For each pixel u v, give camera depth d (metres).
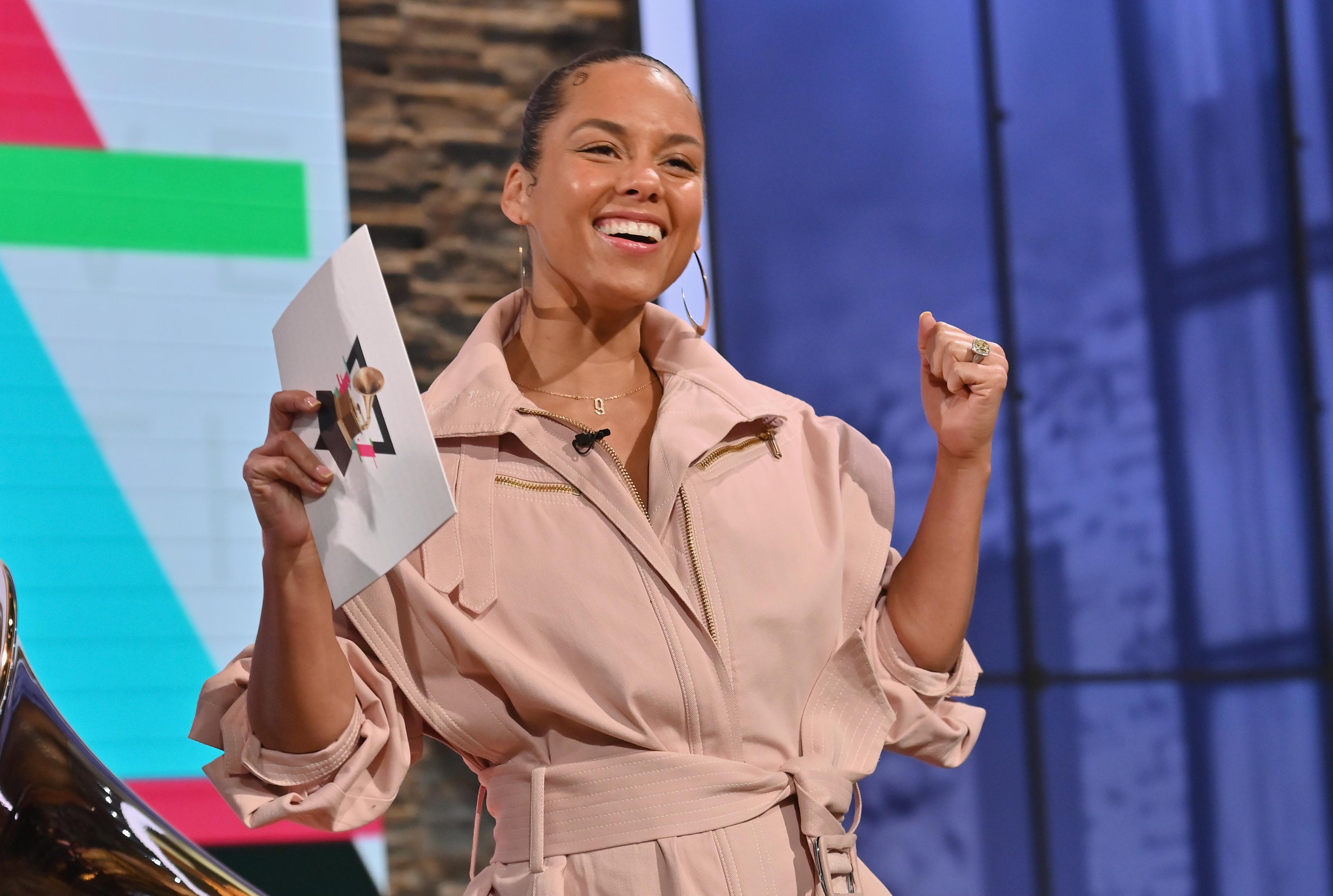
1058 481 13.27
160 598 11.17
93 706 10.91
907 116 13.24
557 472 3.46
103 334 11.29
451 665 3.37
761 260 12.73
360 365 2.86
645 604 3.33
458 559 3.35
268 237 11.84
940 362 3.76
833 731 3.54
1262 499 13.73
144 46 11.66
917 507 12.85
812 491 3.74
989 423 3.72
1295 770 13.48
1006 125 13.42
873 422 12.85
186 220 11.62
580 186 3.52
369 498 2.86
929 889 12.48
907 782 12.58
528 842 3.29
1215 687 13.34
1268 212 14.03
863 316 12.92
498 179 12.55
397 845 11.45
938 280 13.14
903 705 3.76
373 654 3.43
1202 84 14.02
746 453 3.63
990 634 12.98
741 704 3.36
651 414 3.74
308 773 3.19
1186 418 13.66
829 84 13.10
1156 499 13.47
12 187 11.18
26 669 1.80
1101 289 13.54
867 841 12.39
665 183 3.56
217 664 11.24
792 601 3.46
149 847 1.74
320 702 3.14
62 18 11.45
